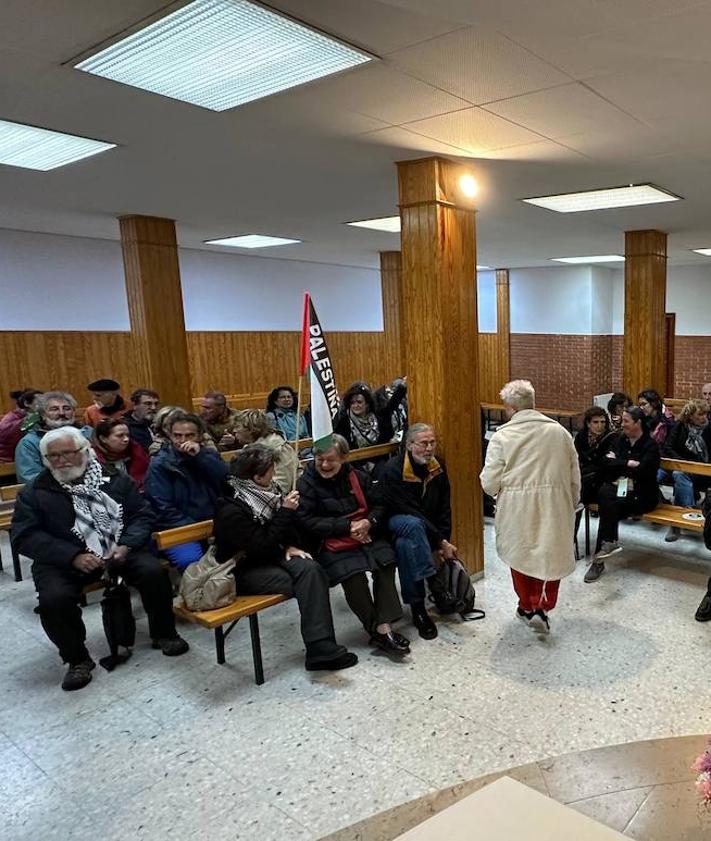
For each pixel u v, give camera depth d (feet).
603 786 5.94
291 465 13.48
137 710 9.45
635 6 5.71
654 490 14.15
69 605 10.05
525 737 8.52
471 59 8.30
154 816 7.32
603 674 10.05
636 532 17.30
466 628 11.82
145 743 8.66
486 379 45.11
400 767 8.02
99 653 11.25
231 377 31.99
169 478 12.04
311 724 8.99
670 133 11.69
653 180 15.61
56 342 24.99
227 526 10.30
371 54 8.14
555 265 39.55
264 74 8.76
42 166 13.67
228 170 14.15
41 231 23.50
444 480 12.26
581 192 17.02
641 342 24.76
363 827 5.59
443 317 12.86
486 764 8.00
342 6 6.89
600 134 11.69
